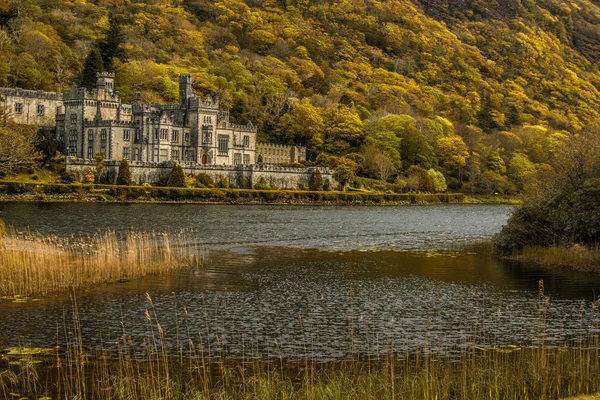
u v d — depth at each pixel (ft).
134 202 513.04
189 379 111.04
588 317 150.51
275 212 479.82
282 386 105.50
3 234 219.61
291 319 146.41
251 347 126.93
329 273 206.69
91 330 135.33
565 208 238.27
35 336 130.52
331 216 460.14
